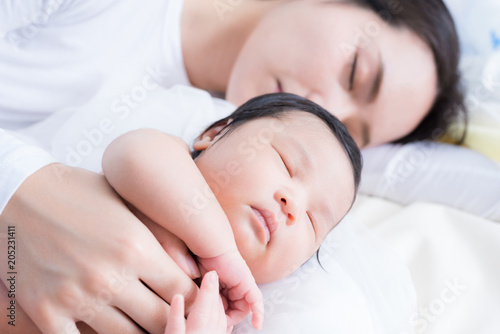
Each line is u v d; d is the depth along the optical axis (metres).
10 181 0.70
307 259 0.94
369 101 1.34
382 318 0.98
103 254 0.63
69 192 0.70
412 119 1.44
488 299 1.11
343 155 0.96
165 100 1.18
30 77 1.20
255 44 1.30
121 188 0.71
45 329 0.63
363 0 1.35
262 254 0.82
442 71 1.43
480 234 1.28
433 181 1.45
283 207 0.82
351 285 0.95
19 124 1.27
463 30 1.67
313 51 1.26
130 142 0.74
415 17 1.37
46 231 0.66
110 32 1.26
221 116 1.18
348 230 1.12
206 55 1.41
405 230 1.27
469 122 1.60
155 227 0.73
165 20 1.33
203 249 0.71
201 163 0.88
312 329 0.81
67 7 1.20
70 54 1.22
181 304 0.61
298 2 1.34
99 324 0.64
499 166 1.45
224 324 0.67
